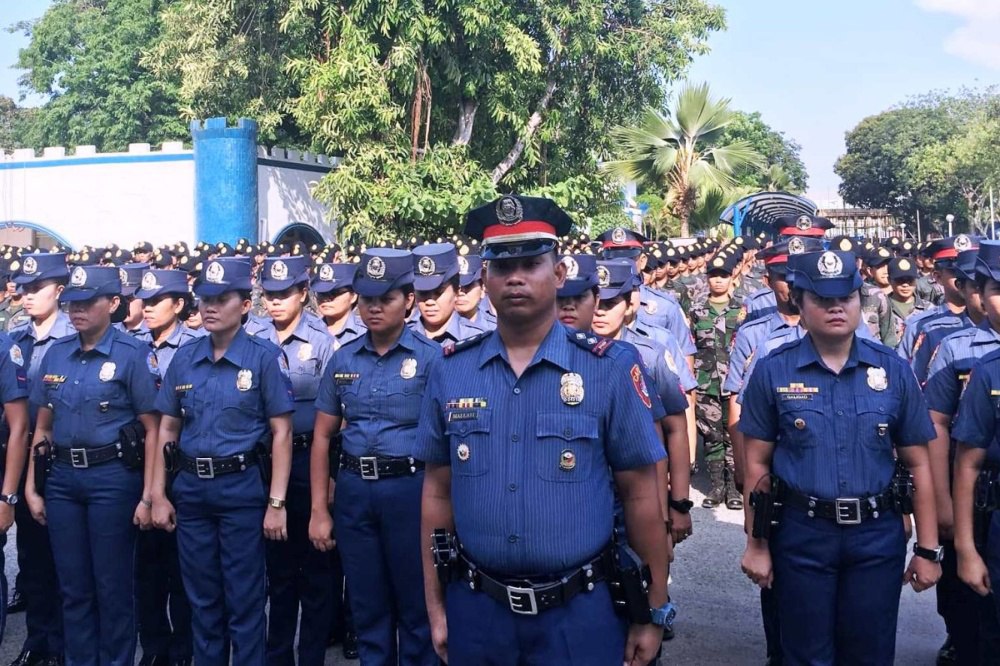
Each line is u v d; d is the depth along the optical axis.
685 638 5.00
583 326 3.68
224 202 15.47
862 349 3.44
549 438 2.59
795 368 3.46
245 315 4.85
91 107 26.41
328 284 5.45
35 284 5.27
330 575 4.56
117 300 4.59
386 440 3.98
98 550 4.30
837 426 3.35
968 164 36.72
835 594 3.39
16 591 5.77
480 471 2.63
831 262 3.33
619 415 2.63
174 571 4.73
